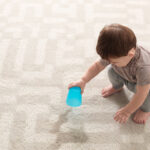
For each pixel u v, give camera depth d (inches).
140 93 33.1
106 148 37.7
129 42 27.6
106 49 27.8
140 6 62.3
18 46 52.6
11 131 39.4
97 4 63.2
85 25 57.6
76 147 37.8
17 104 42.9
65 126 40.1
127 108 36.0
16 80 46.3
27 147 37.8
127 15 59.9
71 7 62.5
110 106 42.9
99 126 40.2
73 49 52.1
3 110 42.0
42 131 39.6
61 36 55.0
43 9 61.9
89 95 44.4
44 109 42.3
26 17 59.6
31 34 55.3
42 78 46.7
